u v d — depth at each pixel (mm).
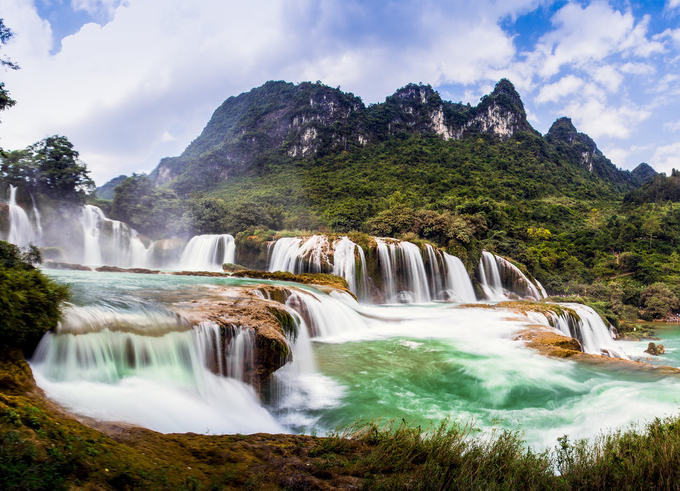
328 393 10711
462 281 36312
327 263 30234
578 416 9172
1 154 13062
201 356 9758
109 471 4066
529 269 50938
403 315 21328
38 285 8141
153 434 5719
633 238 77500
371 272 31625
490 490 4539
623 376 11672
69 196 38562
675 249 73000
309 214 56500
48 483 3438
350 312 18844
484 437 7977
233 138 173000
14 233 32500
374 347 15062
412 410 9664
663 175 122188
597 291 45688
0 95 12367
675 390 10359
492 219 60781
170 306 11273
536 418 9172
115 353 8398
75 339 7973
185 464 4891
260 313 11852
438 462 5180
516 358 13625
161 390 8234
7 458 3564
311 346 14859
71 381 7484
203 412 8172
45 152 38406
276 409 9703
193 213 46562
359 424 8742
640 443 5555
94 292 13422
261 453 5504
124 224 41531
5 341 6918
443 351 14523
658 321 40688
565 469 5527
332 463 5309
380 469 5125
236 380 10023
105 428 5555
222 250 39375
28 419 4457
